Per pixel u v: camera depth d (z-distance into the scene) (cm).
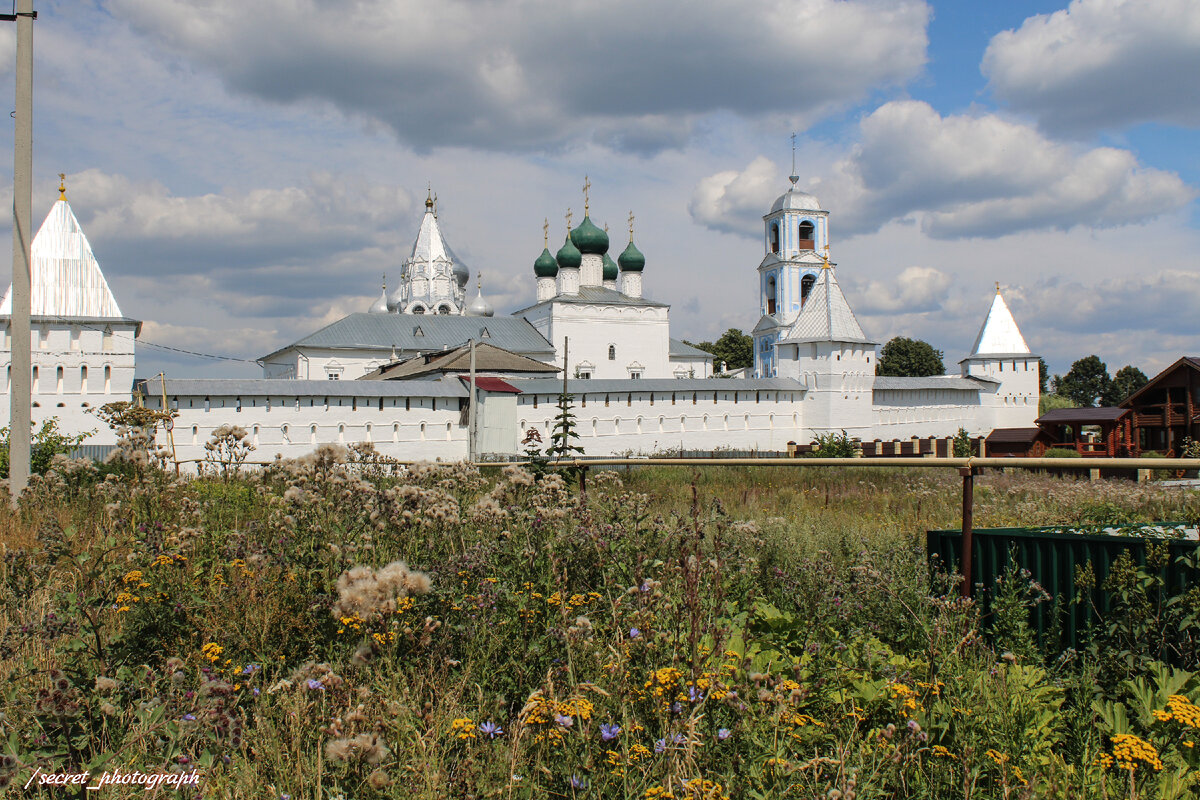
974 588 743
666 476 2473
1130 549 646
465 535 816
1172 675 539
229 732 465
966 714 488
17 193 1504
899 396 6272
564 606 575
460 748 459
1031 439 5056
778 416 5741
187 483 1266
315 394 3966
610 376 8281
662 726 448
